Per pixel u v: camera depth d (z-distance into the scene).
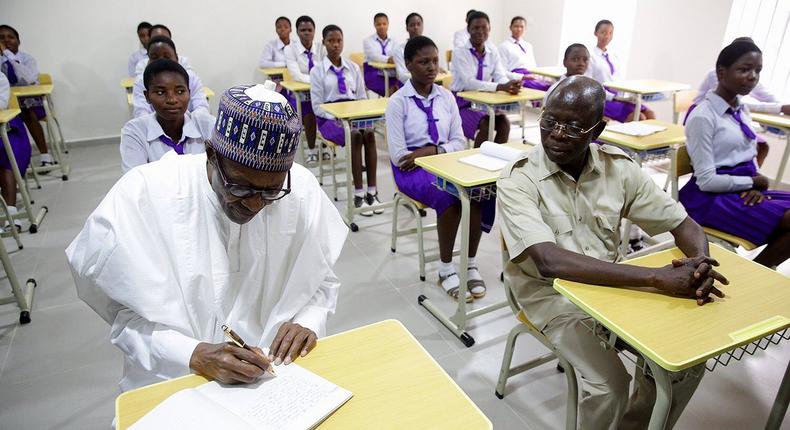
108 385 1.83
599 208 1.41
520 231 1.34
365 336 0.97
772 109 3.20
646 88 4.04
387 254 2.87
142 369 0.95
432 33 6.76
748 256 2.80
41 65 4.96
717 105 2.16
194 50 5.56
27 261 2.75
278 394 0.79
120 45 5.21
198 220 0.92
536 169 1.42
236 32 5.68
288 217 0.99
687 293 1.13
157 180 0.91
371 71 6.09
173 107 1.99
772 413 1.49
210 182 0.93
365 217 3.40
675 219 1.41
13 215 3.14
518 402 1.74
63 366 1.93
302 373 0.85
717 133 2.16
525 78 5.33
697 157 2.19
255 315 1.03
